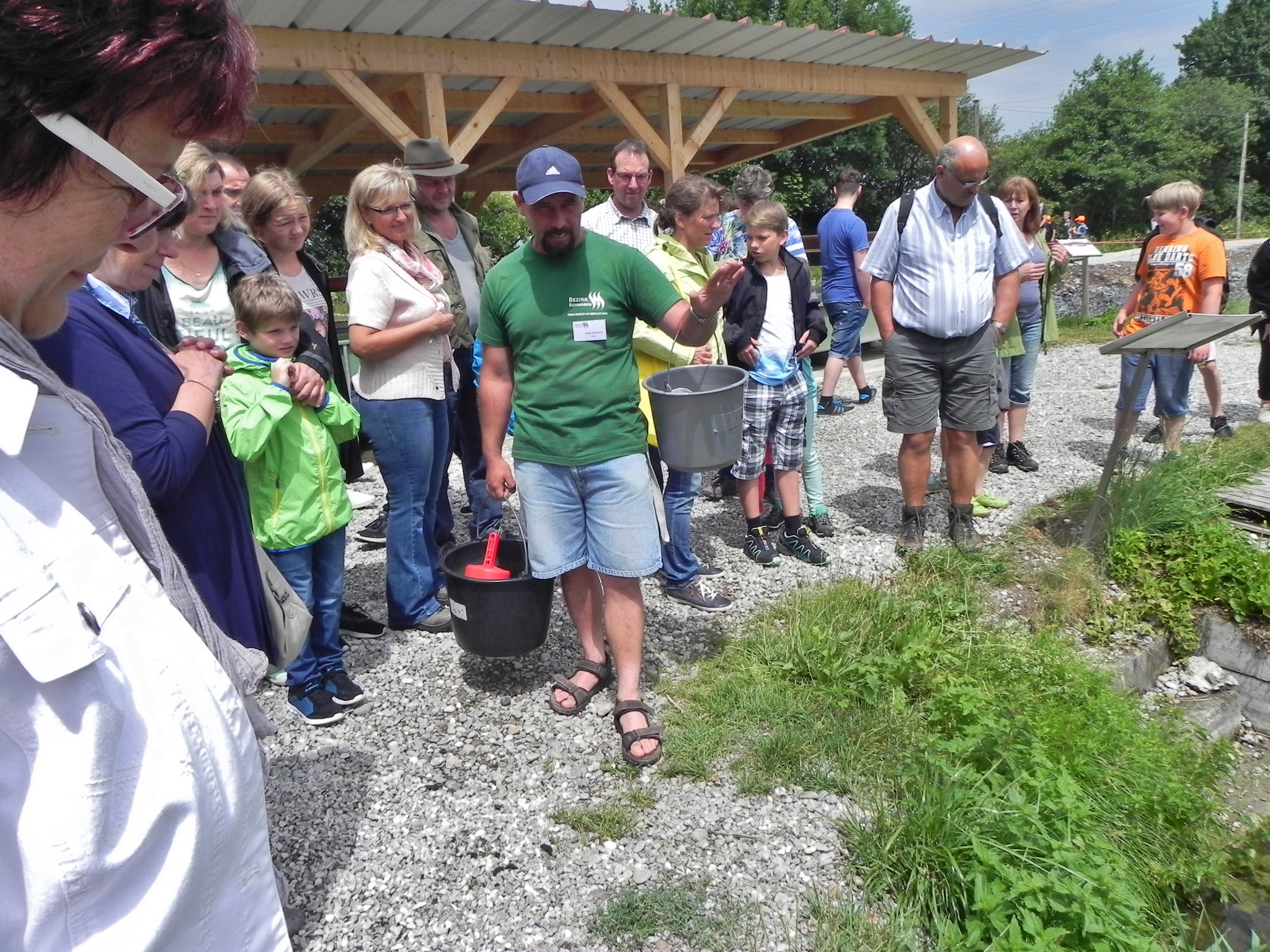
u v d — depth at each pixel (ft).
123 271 5.76
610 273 9.64
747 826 9.10
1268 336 22.84
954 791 8.83
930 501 18.30
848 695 11.23
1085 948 7.45
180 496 6.58
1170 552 16.07
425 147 14.51
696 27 25.54
